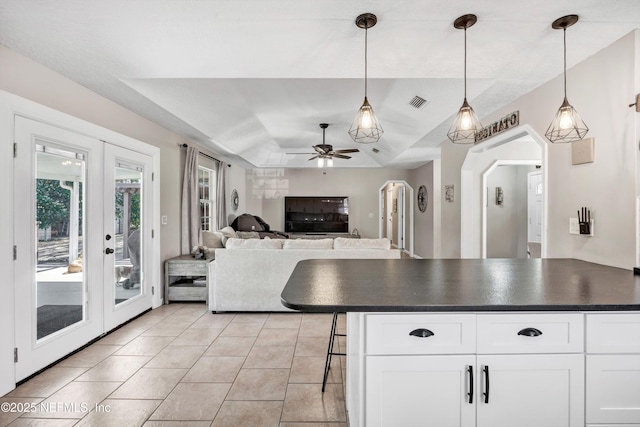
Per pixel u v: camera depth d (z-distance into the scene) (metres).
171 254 4.36
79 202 2.76
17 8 1.67
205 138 4.84
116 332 3.16
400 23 1.80
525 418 1.29
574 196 2.25
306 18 1.75
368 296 1.34
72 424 1.83
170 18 1.76
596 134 2.06
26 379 2.25
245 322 3.46
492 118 3.34
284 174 8.74
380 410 1.27
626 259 1.88
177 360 2.59
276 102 4.11
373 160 8.16
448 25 1.82
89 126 2.80
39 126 2.33
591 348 1.28
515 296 1.34
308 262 2.23
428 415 1.28
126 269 3.43
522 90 2.72
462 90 2.89
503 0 1.60
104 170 3.02
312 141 6.71
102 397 2.08
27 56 2.22
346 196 8.66
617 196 1.92
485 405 1.28
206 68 2.38
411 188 8.55
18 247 2.19
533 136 2.69
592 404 1.28
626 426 1.28
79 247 2.76
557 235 2.42
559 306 1.24
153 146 3.85
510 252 6.24
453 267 2.02
